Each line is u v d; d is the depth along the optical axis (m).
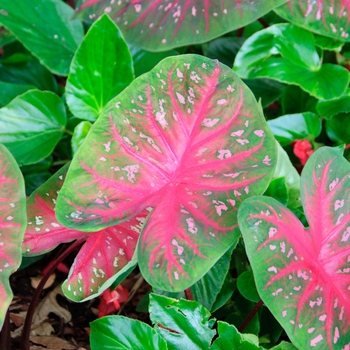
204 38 1.18
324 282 0.91
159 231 0.89
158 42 1.20
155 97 0.92
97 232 0.97
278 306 0.87
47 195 0.99
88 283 0.95
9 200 0.88
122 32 1.23
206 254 0.88
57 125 1.24
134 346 0.92
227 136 0.92
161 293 1.08
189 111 0.92
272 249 0.87
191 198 0.91
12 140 1.19
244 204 0.87
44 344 1.16
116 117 0.91
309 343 0.88
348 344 0.90
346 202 0.93
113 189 0.91
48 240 0.97
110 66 1.17
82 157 0.90
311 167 0.93
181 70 0.93
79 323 1.22
